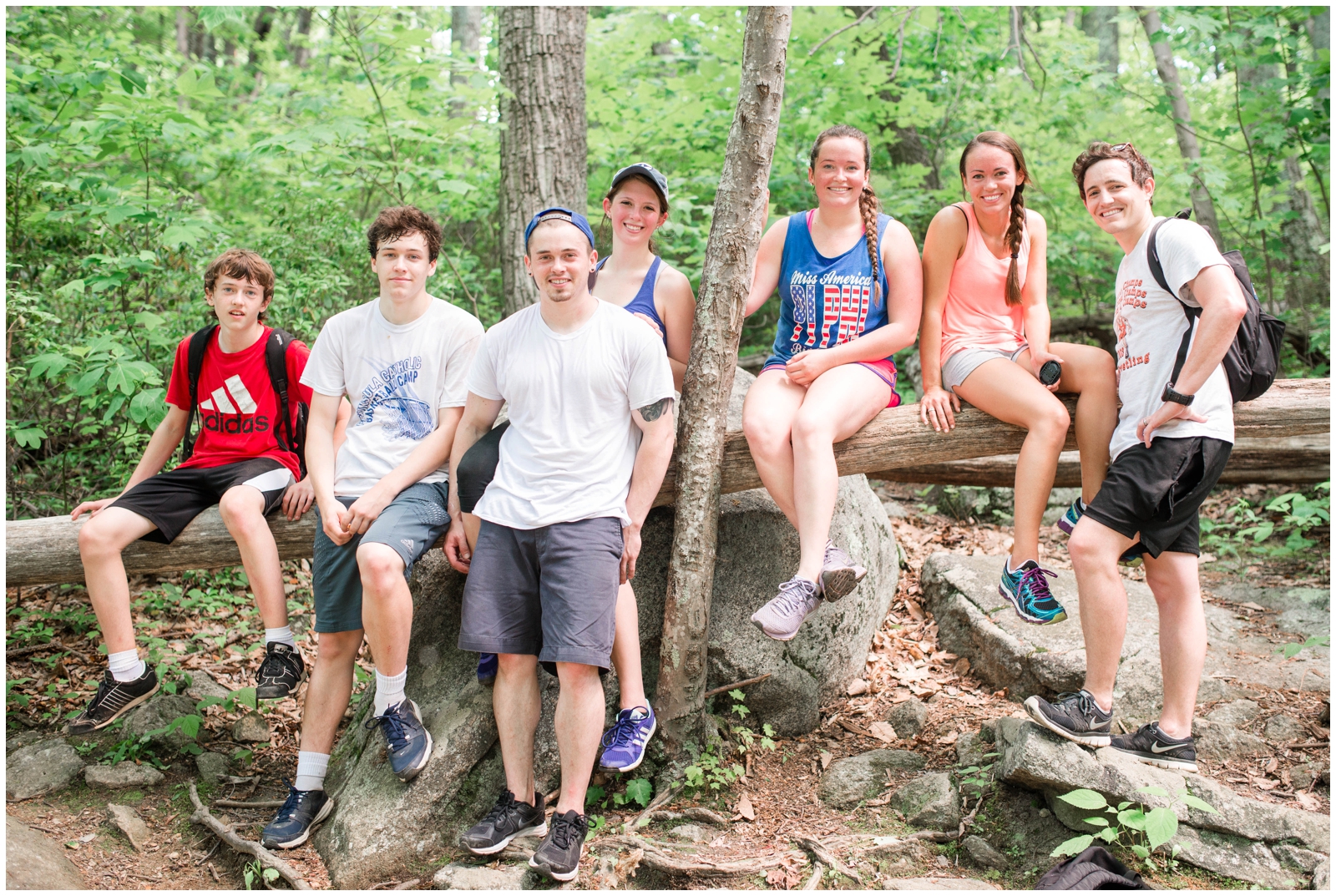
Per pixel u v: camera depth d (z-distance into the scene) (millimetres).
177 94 5164
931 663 3695
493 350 2713
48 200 4660
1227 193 6758
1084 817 2615
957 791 2838
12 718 3318
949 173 7656
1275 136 5562
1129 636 3416
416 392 2846
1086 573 2578
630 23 7383
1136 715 3125
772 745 3133
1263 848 2502
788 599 2621
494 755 2875
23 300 4000
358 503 2699
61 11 5871
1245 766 2914
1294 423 2855
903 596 4188
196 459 3146
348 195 5457
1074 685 3217
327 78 6148
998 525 5098
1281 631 3766
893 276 2945
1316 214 6898
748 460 3051
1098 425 2766
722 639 3217
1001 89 7133
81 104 4941
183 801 2955
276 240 5047
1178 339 2488
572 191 5074
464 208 6180
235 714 3428
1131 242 2643
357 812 2729
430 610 3205
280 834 2703
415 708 2834
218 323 3145
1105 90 6621
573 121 5062
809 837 2701
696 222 5934
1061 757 2641
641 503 2654
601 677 2922
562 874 2463
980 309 3043
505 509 2586
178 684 3477
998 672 3461
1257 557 4578
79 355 3707
